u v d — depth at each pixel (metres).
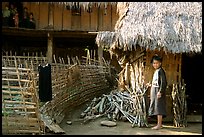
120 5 11.88
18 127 7.24
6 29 17.30
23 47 20.91
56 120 8.88
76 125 9.06
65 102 10.32
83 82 12.28
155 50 9.61
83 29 18.67
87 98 12.78
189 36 9.28
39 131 7.33
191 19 9.75
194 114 10.72
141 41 9.27
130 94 10.21
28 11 18.47
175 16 9.81
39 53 20.94
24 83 7.72
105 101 10.59
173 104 9.48
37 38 19.16
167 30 9.35
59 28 18.66
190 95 13.75
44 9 18.56
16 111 7.23
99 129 8.62
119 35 9.59
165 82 8.84
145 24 9.62
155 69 9.52
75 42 20.86
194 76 13.97
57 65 11.04
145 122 9.12
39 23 18.53
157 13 9.89
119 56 11.70
